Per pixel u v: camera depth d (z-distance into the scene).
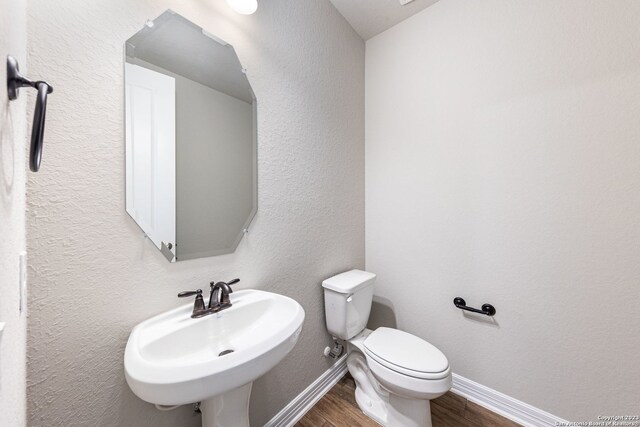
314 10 1.41
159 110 0.83
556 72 1.14
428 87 1.54
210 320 0.84
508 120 1.27
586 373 1.10
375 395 1.36
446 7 1.46
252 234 1.10
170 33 0.85
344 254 1.65
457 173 1.44
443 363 1.09
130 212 0.75
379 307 1.80
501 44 1.28
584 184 1.09
